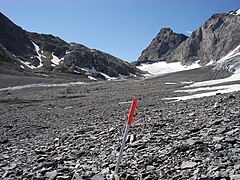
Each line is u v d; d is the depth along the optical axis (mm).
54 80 121688
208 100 25703
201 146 10336
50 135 19031
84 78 164125
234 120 14234
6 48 184250
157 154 10469
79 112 32344
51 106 43156
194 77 138750
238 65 115438
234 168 7906
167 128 15164
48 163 11047
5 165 11719
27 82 105812
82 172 9695
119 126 18234
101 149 12875
